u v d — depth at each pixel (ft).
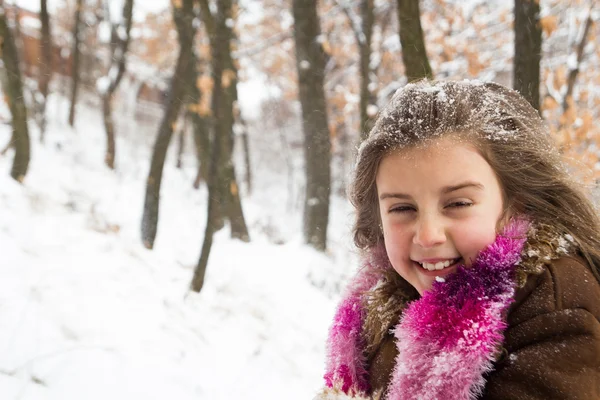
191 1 21.65
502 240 3.50
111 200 26.71
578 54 22.85
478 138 3.54
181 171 47.21
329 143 27.61
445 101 3.68
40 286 11.27
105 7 44.27
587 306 3.26
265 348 12.48
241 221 25.40
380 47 38.73
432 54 35.55
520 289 3.38
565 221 3.79
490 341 3.23
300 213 62.49
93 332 10.18
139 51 71.31
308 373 12.11
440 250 3.47
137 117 71.77
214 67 15.69
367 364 4.64
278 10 55.93
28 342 9.32
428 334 3.46
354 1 27.43
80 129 49.85
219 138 14.89
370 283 4.94
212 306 14.02
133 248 17.08
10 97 21.98
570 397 3.01
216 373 10.46
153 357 9.99
